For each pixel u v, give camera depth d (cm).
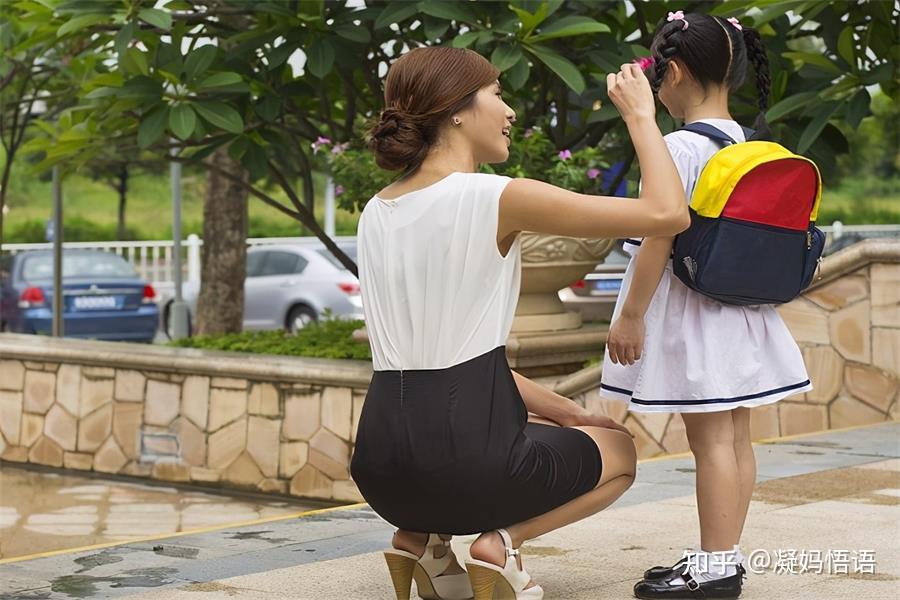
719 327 361
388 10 791
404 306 329
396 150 334
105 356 912
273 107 849
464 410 322
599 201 321
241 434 848
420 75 335
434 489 325
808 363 811
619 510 524
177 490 866
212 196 1259
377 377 337
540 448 333
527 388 371
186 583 409
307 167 965
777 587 389
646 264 349
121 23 819
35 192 4197
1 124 1250
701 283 349
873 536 466
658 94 385
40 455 965
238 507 800
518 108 900
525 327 798
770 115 778
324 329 1007
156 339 2022
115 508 796
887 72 780
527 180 325
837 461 651
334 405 802
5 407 989
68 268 1814
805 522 493
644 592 373
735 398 359
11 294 1770
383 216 336
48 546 677
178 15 875
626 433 367
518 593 340
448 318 324
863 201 3572
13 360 984
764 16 761
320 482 809
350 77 909
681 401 361
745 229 347
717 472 369
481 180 326
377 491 336
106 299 1780
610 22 883
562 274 793
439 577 363
